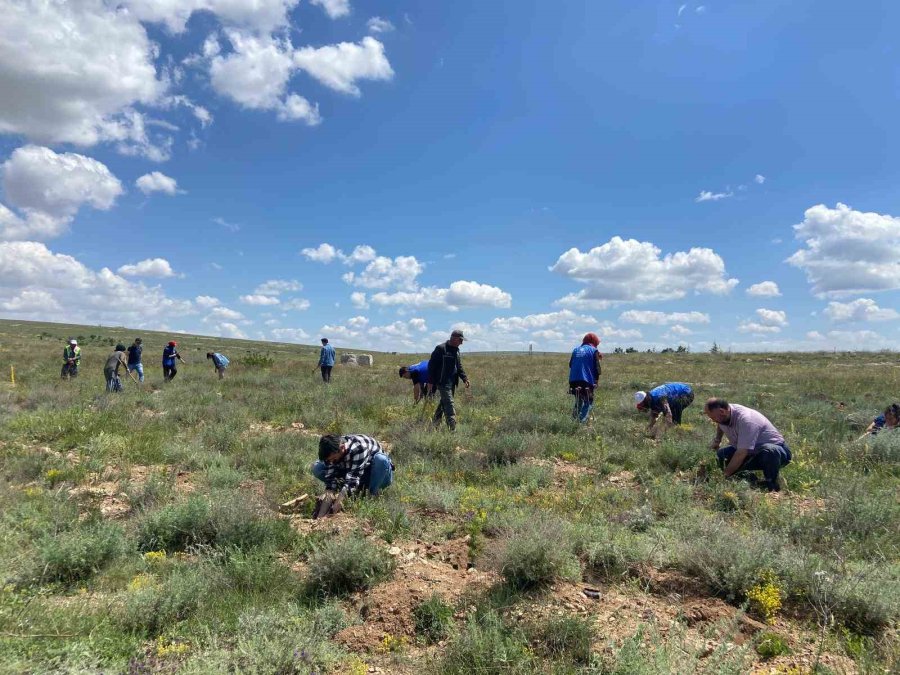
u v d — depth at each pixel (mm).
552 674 2895
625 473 7277
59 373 20281
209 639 3072
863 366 26969
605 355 39188
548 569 3947
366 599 3764
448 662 3029
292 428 10047
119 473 6664
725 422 6859
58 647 2885
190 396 13062
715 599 3752
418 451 8070
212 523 4688
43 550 3967
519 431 9375
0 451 7375
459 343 9477
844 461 7301
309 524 5164
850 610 3459
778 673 2934
